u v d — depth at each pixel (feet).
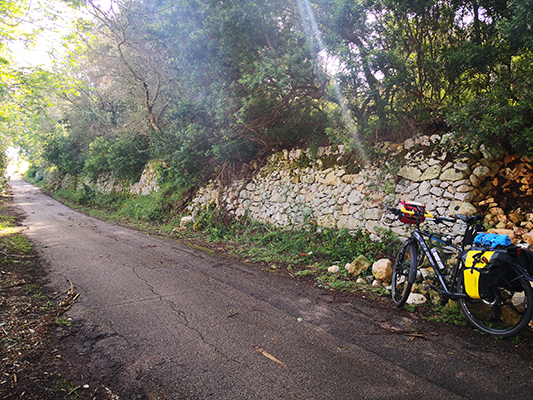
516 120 14.64
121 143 62.90
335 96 23.91
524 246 13.43
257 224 31.96
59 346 10.25
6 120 28.19
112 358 9.50
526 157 16.34
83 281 16.93
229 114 29.09
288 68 22.98
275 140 32.91
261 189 33.27
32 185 153.69
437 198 18.49
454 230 17.15
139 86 50.08
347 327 11.40
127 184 67.92
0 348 10.11
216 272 18.84
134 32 44.24
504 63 17.99
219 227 33.22
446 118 17.65
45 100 25.79
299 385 8.13
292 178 30.07
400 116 22.02
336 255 20.38
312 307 13.32
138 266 20.11
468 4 19.92
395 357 9.39
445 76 20.58
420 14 20.44
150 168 59.52
